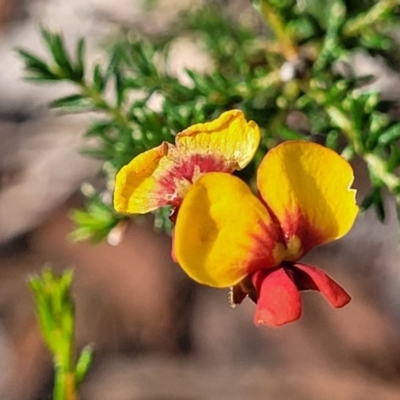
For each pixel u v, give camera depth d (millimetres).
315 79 87
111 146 86
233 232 60
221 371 177
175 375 175
